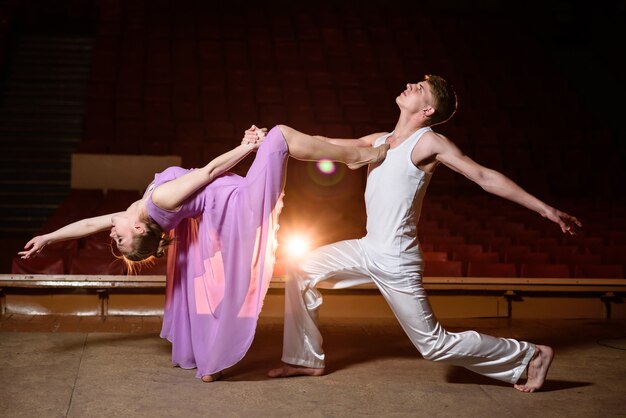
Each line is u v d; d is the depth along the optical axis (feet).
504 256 17.37
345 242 9.26
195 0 37.86
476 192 28.60
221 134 29.22
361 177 27.04
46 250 15.49
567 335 12.84
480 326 13.76
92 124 28.86
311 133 30.12
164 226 9.00
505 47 38.45
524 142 31.42
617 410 8.18
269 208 8.81
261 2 39.01
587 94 37.09
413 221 8.83
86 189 25.48
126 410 7.80
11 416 7.52
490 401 8.45
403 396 8.59
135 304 13.83
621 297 15.07
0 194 26.27
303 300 9.26
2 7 35.32
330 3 40.04
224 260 8.95
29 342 10.90
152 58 33.35
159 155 26.76
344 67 35.29
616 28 38.40
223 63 34.09
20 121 30.48
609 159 31.07
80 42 36.06
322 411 7.93
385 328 12.98
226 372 9.48
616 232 20.71
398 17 39.58
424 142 8.49
